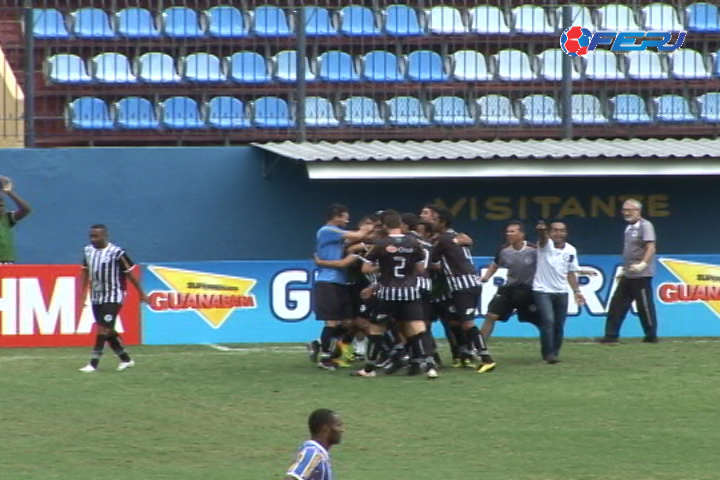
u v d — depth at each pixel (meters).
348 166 73.38
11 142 82.88
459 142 81.25
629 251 69.25
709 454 45.75
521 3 94.19
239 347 68.69
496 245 81.06
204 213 79.56
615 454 45.72
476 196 80.94
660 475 43.03
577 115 86.56
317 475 31.20
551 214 81.38
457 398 54.09
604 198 81.69
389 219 57.56
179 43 90.56
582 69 89.12
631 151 77.06
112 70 88.94
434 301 60.22
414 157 73.88
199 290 69.88
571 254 63.06
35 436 47.94
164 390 55.44
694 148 78.75
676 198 82.25
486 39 91.31
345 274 60.91
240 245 79.94
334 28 93.06
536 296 61.41
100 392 54.91
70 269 68.50
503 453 45.84
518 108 86.56
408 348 58.81
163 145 85.25
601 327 72.56
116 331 62.50
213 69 89.38
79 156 78.31
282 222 80.19
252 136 85.19
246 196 79.94
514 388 56.03
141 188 78.94
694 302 72.88
